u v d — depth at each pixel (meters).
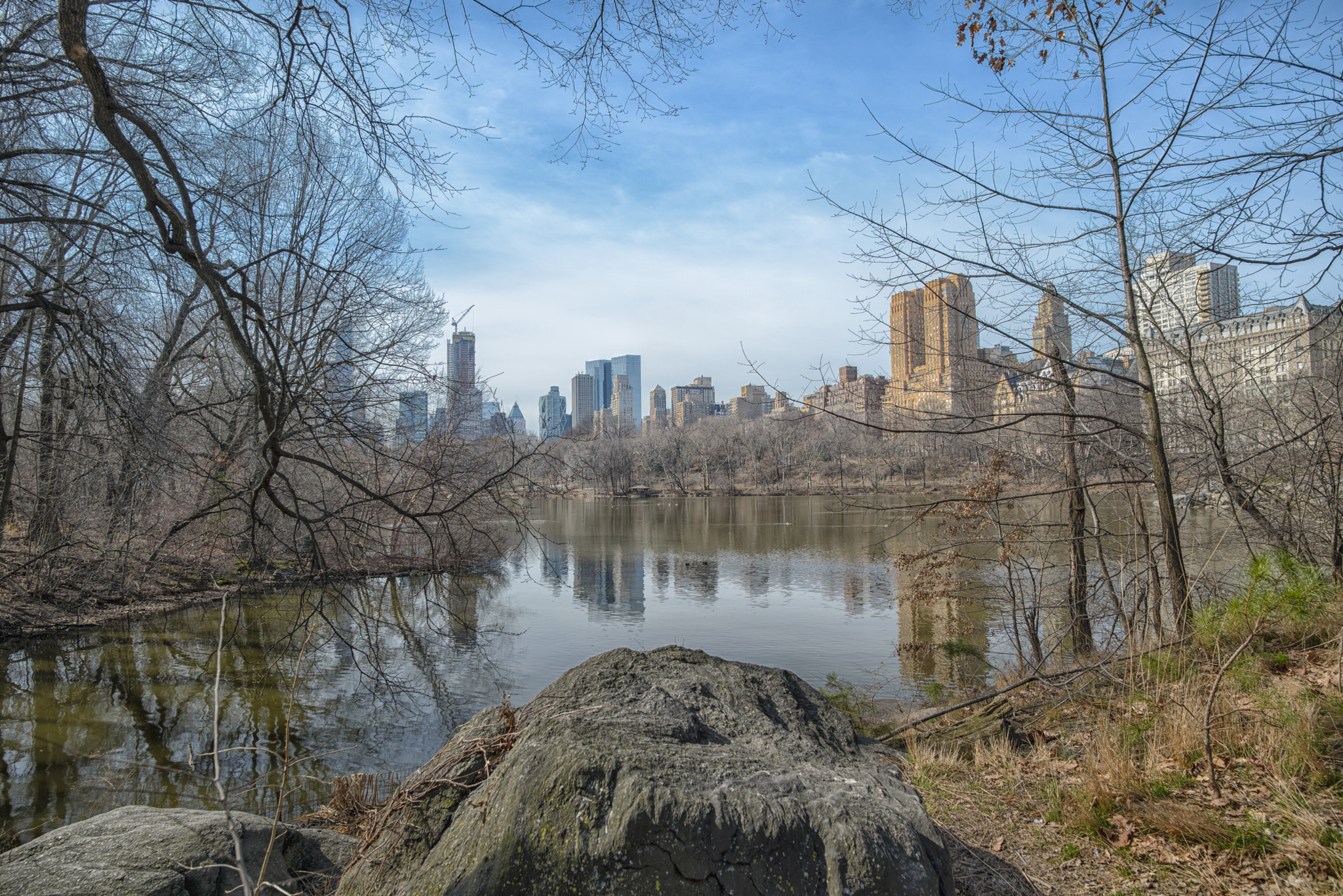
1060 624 11.08
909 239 7.98
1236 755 4.77
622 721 2.93
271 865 3.46
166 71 7.81
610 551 35.44
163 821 3.53
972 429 8.64
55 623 15.26
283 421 5.64
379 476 8.31
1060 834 4.38
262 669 13.64
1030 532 11.43
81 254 10.05
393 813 3.09
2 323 12.41
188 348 12.61
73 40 4.32
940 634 16.17
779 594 23.59
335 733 10.48
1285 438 8.78
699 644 16.77
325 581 7.20
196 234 4.89
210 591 18.80
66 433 12.07
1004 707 6.87
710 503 73.88
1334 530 8.16
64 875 3.06
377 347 7.43
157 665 13.61
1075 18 7.41
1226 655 6.37
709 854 2.34
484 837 2.51
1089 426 10.51
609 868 2.33
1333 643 6.01
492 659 15.19
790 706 3.54
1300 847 3.71
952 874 2.66
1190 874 3.76
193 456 9.34
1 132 10.05
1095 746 5.37
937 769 5.73
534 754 2.64
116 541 16.39
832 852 2.40
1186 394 9.80
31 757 9.23
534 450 7.82
